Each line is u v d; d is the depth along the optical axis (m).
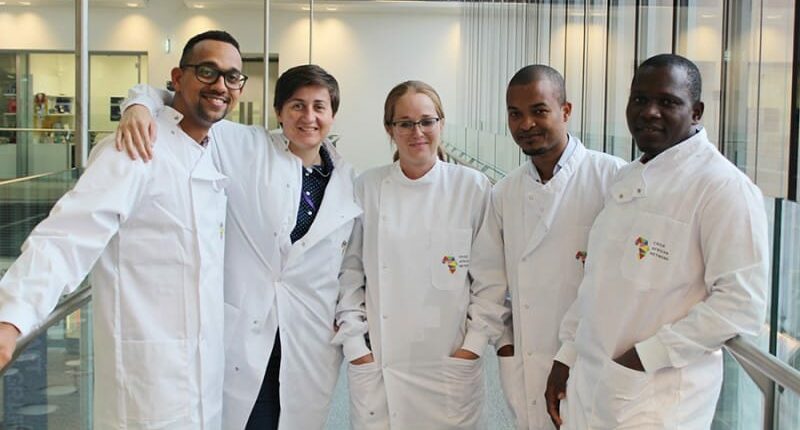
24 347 1.49
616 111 3.52
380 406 2.27
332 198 2.24
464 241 2.27
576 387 1.85
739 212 1.54
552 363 2.12
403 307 2.26
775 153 1.88
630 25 3.28
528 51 6.41
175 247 1.80
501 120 8.03
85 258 1.58
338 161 2.35
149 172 1.75
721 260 1.54
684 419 1.61
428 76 12.51
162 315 1.79
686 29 2.55
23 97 6.86
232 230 2.16
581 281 2.08
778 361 1.38
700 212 1.60
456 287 2.26
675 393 1.62
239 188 2.15
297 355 2.21
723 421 2.18
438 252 2.26
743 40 2.08
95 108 7.20
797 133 1.78
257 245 2.16
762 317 1.52
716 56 2.26
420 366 2.27
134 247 1.76
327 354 2.30
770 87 1.92
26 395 2.14
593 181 2.12
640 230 1.69
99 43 10.72
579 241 2.11
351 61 12.41
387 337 2.26
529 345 2.16
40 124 6.77
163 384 1.78
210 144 2.05
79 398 2.43
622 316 1.69
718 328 1.51
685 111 1.69
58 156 5.52
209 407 1.89
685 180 1.64
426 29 12.45
